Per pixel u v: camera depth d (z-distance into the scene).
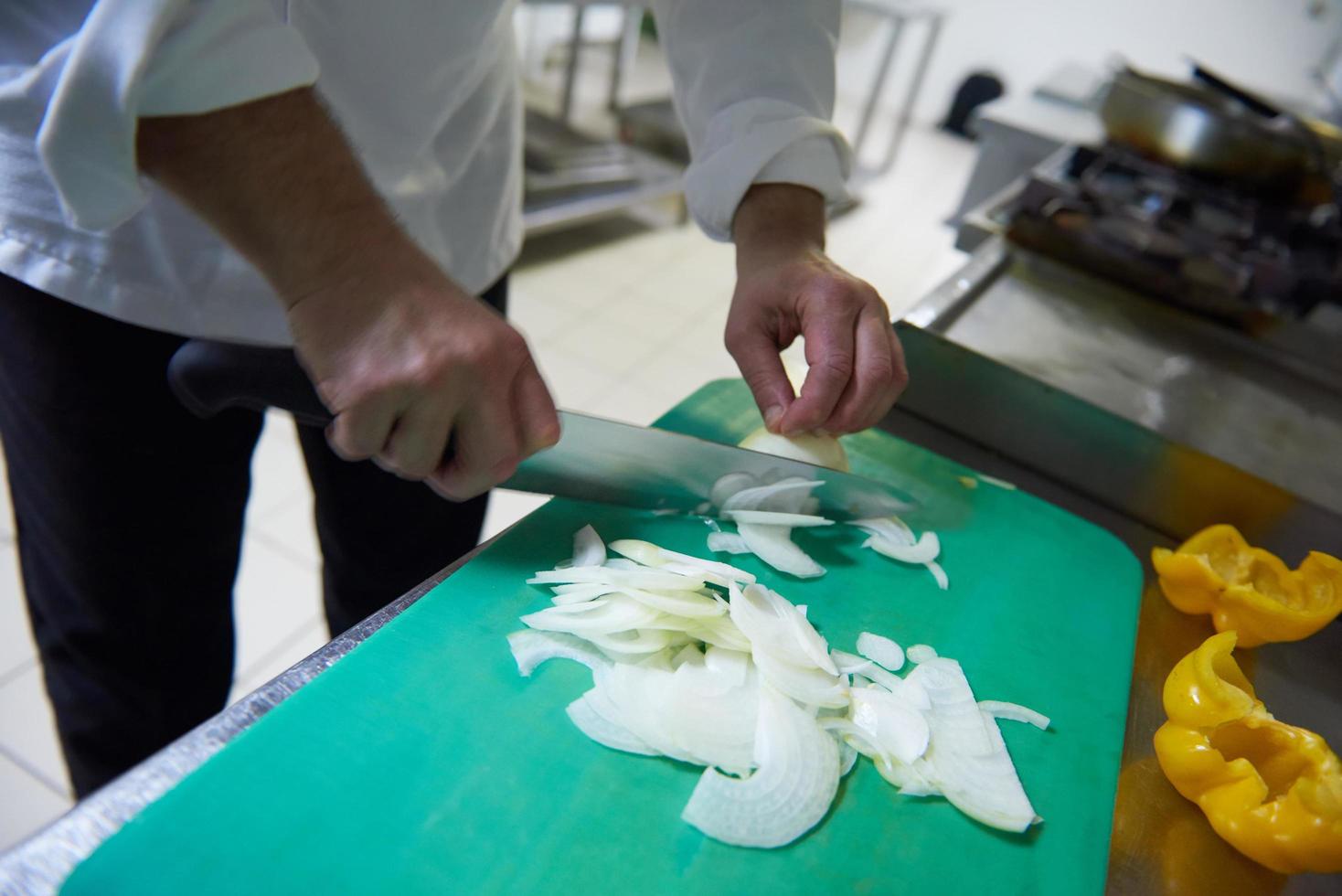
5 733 1.06
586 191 2.47
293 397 0.49
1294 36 4.14
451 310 0.43
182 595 0.77
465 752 0.45
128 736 0.82
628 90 4.07
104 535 0.70
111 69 0.37
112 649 0.76
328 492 0.84
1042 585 0.64
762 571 0.60
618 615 0.52
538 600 0.53
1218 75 1.20
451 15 0.63
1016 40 4.69
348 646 0.48
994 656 0.58
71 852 0.37
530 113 2.80
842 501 0.66
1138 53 4.48
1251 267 0.99
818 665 0.52
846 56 5.09
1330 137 1.24
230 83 0.38
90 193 0.42
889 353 0.61
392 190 0.69
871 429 0.78
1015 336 0.87
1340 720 0.58
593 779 0.45
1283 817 0.45
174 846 0.38
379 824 0.41
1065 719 0.54
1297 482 0.73
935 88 4.98
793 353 0.90
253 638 1.26
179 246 0.62
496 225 0.83
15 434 0.68
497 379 0.44
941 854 0.45
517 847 0.41
